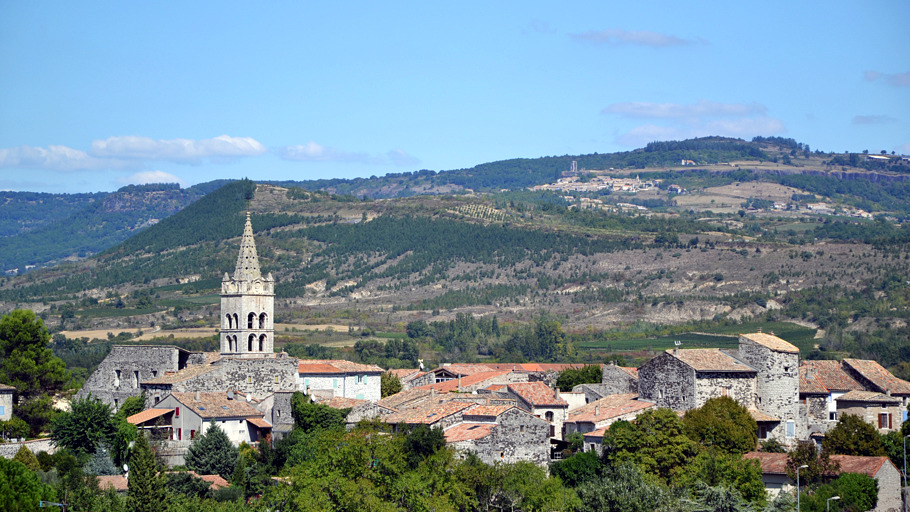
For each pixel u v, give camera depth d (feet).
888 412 637.30
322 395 654.12
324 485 470.80
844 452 573.74
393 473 490.49
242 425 599.98
